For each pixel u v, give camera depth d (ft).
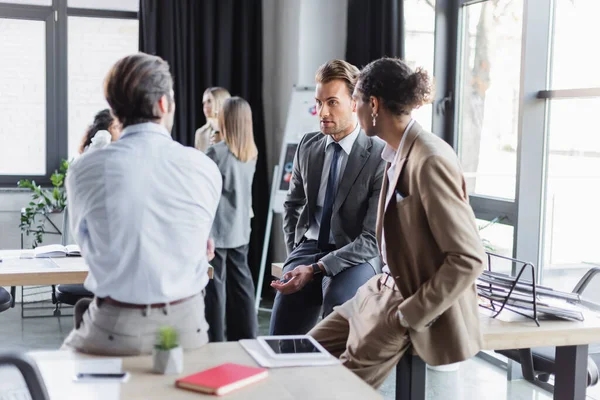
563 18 14.14
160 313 6.44
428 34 17.66
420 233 7.50
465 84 17.10
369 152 10.28
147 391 5.71
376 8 18.22
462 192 7.37
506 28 15.72
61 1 21.01
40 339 17.12
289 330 10.66
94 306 6.52
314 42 20.48
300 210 11.40
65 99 21.34
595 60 13.37
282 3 21.54
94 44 21.43
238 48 21.53
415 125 7.79
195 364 6.35
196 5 20.94
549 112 14.49
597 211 13.38
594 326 8.55
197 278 6.63
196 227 6.50
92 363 6.24
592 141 13.46
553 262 14.56
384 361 7.93
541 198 14.66
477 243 7.22
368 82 7.86
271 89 22.43
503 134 15.81
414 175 7.43
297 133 20.01
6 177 21.08
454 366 15.14
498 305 9.21
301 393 5.78
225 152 14.97
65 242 17.98
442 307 7.27
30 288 20.17
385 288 8.38
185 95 20.92
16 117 21.15
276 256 22.11
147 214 6.27
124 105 6.48
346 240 10.35
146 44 20.47
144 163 6.33
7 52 20.92
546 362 10.14
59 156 21.44
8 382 6.35
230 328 15.71
